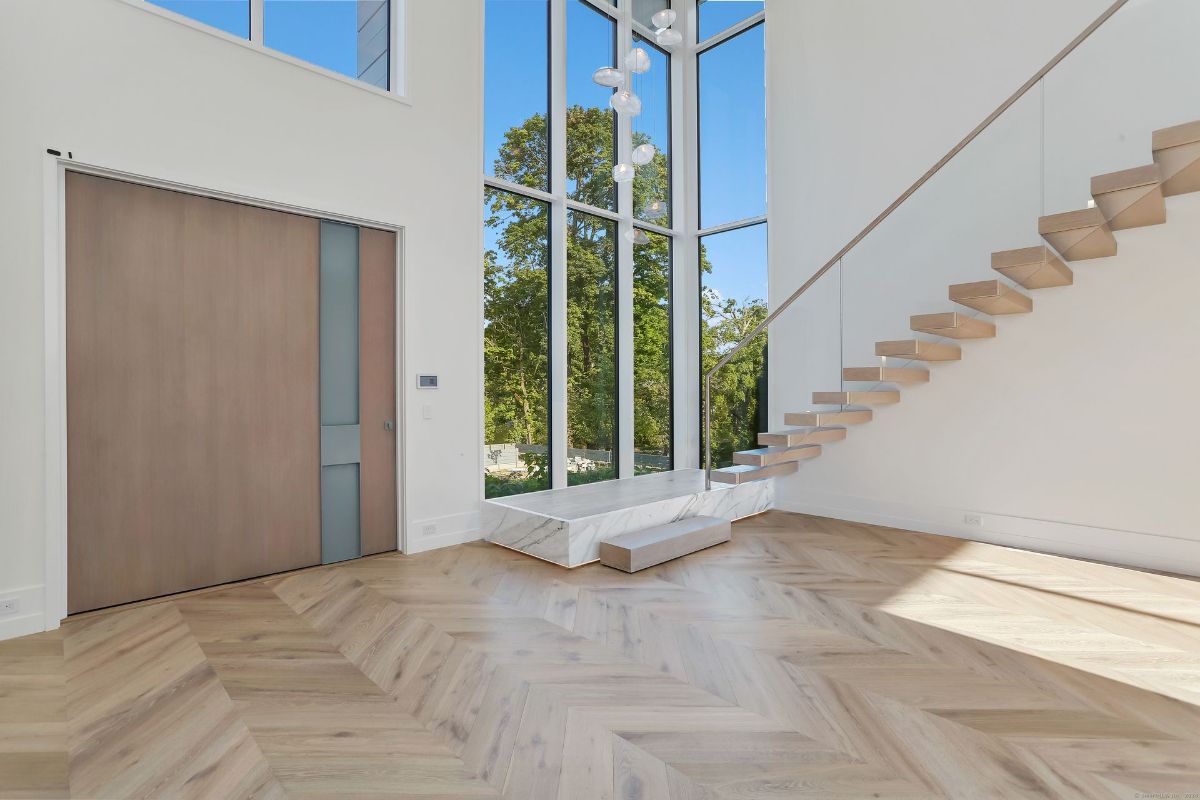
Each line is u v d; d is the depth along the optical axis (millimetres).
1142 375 3906
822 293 5559
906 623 3059
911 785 1802
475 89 4910
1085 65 4207
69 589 3211
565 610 3309
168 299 3520
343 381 4250
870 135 5238
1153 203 3510
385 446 4457
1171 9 3887
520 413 5613
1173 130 2941
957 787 1791
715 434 6797
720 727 2135
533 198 5758
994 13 4602
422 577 3904
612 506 4793
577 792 1795
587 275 6273
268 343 3910
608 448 6477
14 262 2975
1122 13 4059
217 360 3703
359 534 4328
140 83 3330
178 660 2721
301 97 3951
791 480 5727
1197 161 3129
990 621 3066
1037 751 1965
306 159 3963
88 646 2867
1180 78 3865
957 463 4703
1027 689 2373
